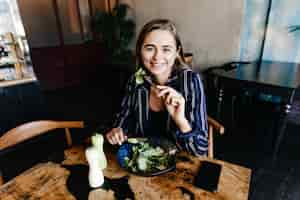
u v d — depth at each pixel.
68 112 2.98
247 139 2.12
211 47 3.02
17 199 0.67
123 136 0.94
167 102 0.85
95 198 0.66
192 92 0.98
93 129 2.44
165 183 0.70
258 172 1.68
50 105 3.25
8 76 2.43
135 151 0.84
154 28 0.87
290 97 1.58
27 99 2.48
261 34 2.50
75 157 0.87
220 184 0.69
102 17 3.88
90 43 4.34
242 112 2.59
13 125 2.37
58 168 0.80
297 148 1.95
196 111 0.96
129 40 3.97
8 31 2.54
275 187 1.52
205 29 3.01
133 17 4.03
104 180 0.73
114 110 3.00
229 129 2.29
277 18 2.33
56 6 3.72
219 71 2.16
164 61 0.91
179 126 0.89
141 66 1.02
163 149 0.86
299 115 2.32
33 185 0.72
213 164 0.79
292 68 2.12
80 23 4.09
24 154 2.02
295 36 2.27
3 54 2.40
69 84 4.27
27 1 3.39
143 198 0.65
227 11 2.71
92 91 3.93
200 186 0.68
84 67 4.39
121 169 0.78
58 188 0.71
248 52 2.68
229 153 1.92
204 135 0.91
